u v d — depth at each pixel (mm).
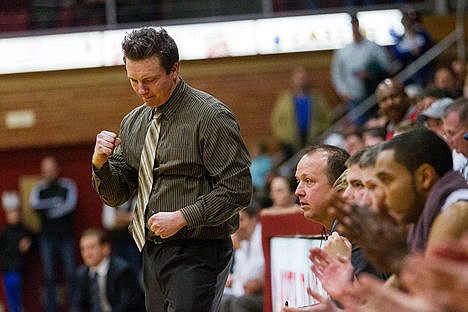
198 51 27672
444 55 25812
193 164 8180
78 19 28156
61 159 28141
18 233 26766
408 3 27219
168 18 28016
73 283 26391
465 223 4953
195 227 8008
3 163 28094
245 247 13758
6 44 27969
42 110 27953
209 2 27953
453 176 5340
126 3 28016
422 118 11867
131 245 24109
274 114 25766
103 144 8164
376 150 5684
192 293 8156
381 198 5453
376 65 24938
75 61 27906
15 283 26625
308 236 9383
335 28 27453
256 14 27734
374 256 4836
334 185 7582
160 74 7984
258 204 14945
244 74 27688
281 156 25469
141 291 17984
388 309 3996
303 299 9555
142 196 8375
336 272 5492
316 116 25500
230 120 8211
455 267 3670
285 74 27578
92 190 28078
